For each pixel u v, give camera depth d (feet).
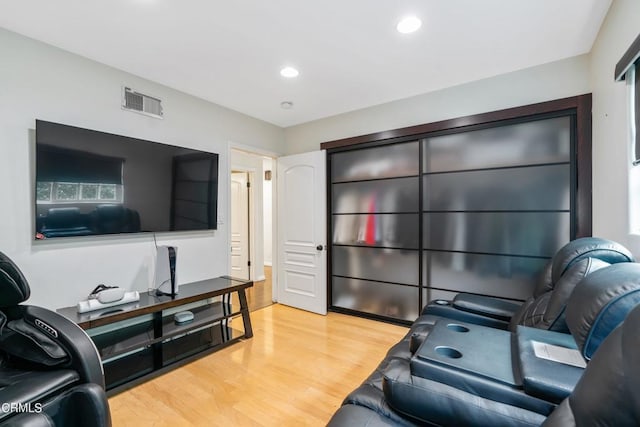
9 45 6.34
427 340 3.82
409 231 10.21
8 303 5.01
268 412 5.98
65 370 4.67
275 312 11.98
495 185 8.72
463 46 7.08
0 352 4.97
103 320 6.40
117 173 7.80
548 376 2.78
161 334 7.66
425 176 9.86
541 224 8.11
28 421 3.57
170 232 9.15
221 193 10.70
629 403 1.64
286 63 7.81
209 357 8.18
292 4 5.62
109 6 5.60
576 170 7.58
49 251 6.85
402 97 10.11
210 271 10.28
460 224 9.27
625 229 5.41
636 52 4.42
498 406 2.83
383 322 10.73
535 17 6.04
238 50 7.18
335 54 7.39
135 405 6.18
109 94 7.86
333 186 12.05
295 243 12.50
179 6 5.63
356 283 11.48
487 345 3.67
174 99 9.32
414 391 3.15
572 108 7.53
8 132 6.33
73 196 7.04
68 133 6.97
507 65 7.98
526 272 8.30
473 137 9.03
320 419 5.78
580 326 2.86
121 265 8.07
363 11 5.83
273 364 7.81
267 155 12.77
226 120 10.92
